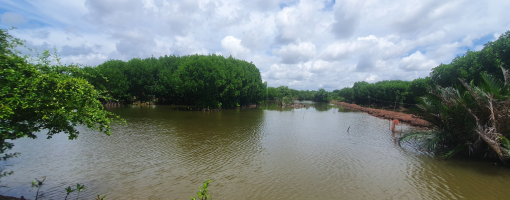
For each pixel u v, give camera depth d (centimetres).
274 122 3180
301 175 1256
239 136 2166
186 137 2075
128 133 2169
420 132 1752
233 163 1425
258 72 7112
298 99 14050
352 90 9019
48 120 716
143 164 1366
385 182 1177
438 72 2770
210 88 4825
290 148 1780
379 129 2670
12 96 639
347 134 2345
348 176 1248
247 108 5991
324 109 6038
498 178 1210
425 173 1287
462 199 1009
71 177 1159
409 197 1028
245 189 1083
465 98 1552
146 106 5669
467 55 2480
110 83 5350
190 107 5316
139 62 6116
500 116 1343
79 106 729
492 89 1383
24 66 689
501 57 2047
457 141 1647
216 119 3359
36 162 1341
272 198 1005
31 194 970
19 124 689
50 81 674
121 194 1007
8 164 1288
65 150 1579
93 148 1648
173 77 5253
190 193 1032
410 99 5434
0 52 755
